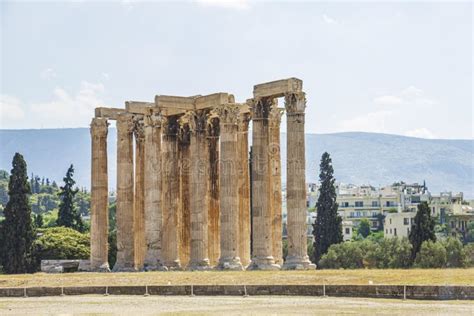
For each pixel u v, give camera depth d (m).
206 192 107.56
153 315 59.59
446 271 78.06
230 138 102.75
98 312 63.38
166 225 110.81
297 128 97.25
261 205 99.62
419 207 156.25
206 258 106.50
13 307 70.06
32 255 156.25
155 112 108.00
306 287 71.12
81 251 159.88
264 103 101.06
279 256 105.69
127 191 115.00
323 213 177.62
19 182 156.12
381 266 172.50
